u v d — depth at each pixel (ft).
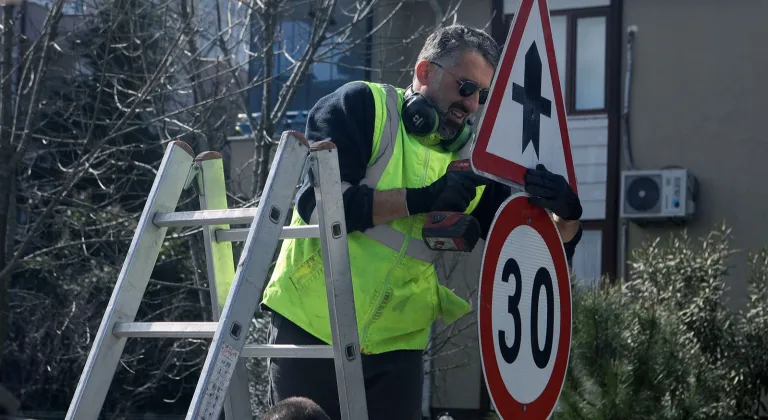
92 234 39.17
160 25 40.24
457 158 14.65
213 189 13.65
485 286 12.38
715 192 49.83
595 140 51.67
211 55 46.96
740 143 49.80
